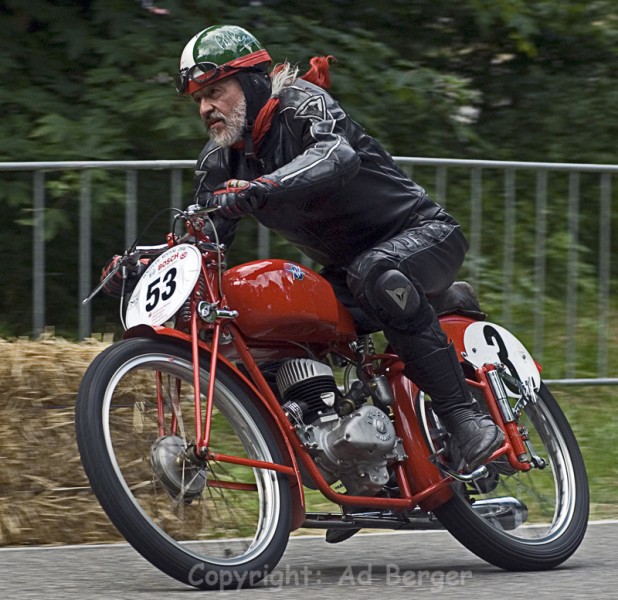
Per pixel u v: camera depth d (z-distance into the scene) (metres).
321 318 9.43
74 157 17.05
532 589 9.09
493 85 23.53
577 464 10.84
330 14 20.69
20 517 11.02
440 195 15.48
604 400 16.95
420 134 20.31
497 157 21.39
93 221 15.17
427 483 9.77
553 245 15.96
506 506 10.40
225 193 8.76
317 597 8.58
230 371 9.21
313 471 9.34
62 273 15.06
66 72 18.28
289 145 9.40
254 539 9.12
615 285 16.55
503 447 10.26
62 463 11.16
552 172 15.96
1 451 10.98
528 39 22.00
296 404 9.37
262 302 9.19
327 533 10.44
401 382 10.02
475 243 15.59
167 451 8.79
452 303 10.72
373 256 9.48
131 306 9.08
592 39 23.48
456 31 22.75
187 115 17.28
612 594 8.91
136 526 8.28
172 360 8.90
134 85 17.69
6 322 15.24
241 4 19.27
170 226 14.95
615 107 23.05
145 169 14.70
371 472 9.53
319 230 9.75
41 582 9.04
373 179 9.70
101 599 8.39
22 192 14.65
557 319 16.06
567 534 10.34
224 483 9.21
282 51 18.64
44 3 18.30
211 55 9.29
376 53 19.53
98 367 8.55
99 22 18.23
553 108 23.12
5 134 17.20
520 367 10.73
